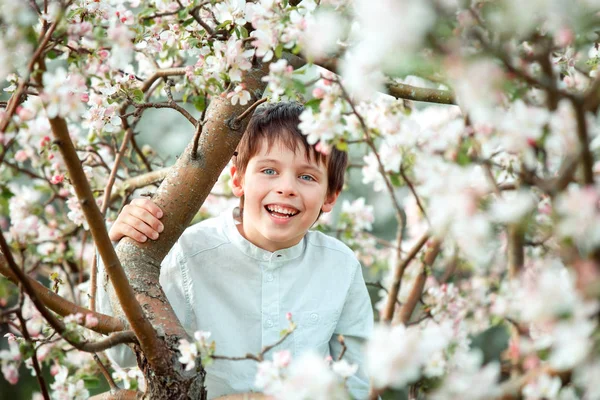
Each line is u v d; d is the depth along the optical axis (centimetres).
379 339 120
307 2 157
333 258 232
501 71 106
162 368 153
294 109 211
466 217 117
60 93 129
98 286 185
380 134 200
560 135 119
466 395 120
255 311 217
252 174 209
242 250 219
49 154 225
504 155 173
